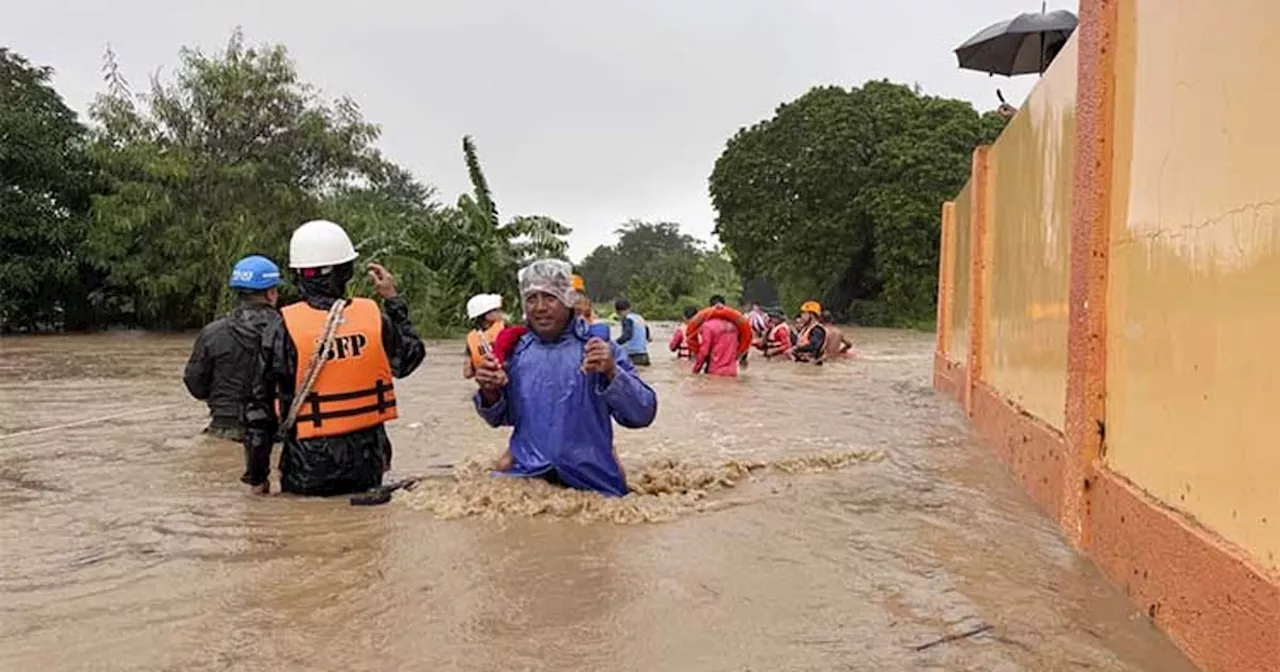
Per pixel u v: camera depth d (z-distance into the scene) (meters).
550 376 5.57
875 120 38.75
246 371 7.66
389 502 5.32
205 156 30.42
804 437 7.89
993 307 8.58
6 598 3.70
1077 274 4.84
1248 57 3.02
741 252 42.06
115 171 29.75
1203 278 3.33
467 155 26.67
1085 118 4.80
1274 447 2.75
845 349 19.28
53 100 31.44
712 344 13.86
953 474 6.38
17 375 14.00
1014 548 4.53
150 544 4.48
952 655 3.20
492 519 4.91
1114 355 4.34
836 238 39.19
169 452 7.05
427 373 14.30
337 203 31.47
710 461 6.62
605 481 5.57
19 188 29.50
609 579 3.96
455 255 26.38
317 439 5.52
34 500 5.43
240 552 4.34
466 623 3.45
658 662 3.12
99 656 3.13
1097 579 4.07
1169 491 3.57
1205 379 3.28
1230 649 2.93
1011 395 7.32
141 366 15.89
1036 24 11.54
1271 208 2.82
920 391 12.10
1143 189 4.03
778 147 40.66
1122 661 3.18
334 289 5.73
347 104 33.38
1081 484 4.53
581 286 8.01
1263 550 2.81
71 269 29.36
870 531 4.80
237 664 3.08
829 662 3.13
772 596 3.77
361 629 3.39
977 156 9.52
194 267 29.23
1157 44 3.92
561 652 3.20
